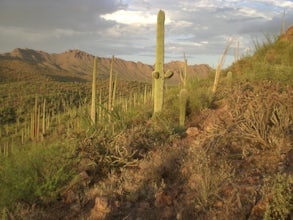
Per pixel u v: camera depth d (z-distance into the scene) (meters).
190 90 10.41
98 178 5.71
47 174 5.25
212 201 3.85
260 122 5.28
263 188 3.60
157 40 9.77
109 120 9.65
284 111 5.34
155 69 9.74
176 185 4.70
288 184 3.33
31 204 4.96
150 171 5.16
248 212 3.49
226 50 9.91
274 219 3.19
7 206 4.75
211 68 13.95
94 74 12.38
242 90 7.62
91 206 4.68
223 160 4.76
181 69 13.09
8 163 5.29
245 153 4.88
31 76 166.25
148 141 6.75
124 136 6.76
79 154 6.06
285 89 6.48
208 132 6.14
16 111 72.69
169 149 6.02
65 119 41.38
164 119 8.30
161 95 9.67
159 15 9.60
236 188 3.86
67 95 90.81
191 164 4.84
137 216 4.20
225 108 7.63
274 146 4.85
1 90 103.12
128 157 6.01
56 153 5.64
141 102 15.20
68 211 4.66
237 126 5.58
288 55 11.00
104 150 6.09
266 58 11.73
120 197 4.74
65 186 5.25
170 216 4.02
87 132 7.15
